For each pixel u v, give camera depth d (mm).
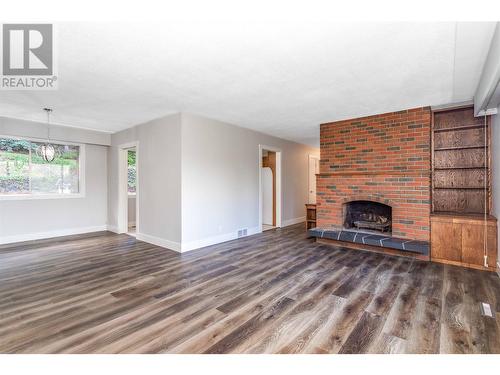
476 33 2014
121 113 4289
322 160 5012
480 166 3811
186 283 2906
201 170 4516
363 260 3752
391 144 4238
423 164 3947
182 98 3518
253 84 3027
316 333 1942
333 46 2205
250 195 5574
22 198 5000
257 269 3373
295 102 3711
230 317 2172
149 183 4859
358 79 2896
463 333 1933
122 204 5867
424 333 1936
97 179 6055
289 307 2346
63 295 2596
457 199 3986
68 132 5297
